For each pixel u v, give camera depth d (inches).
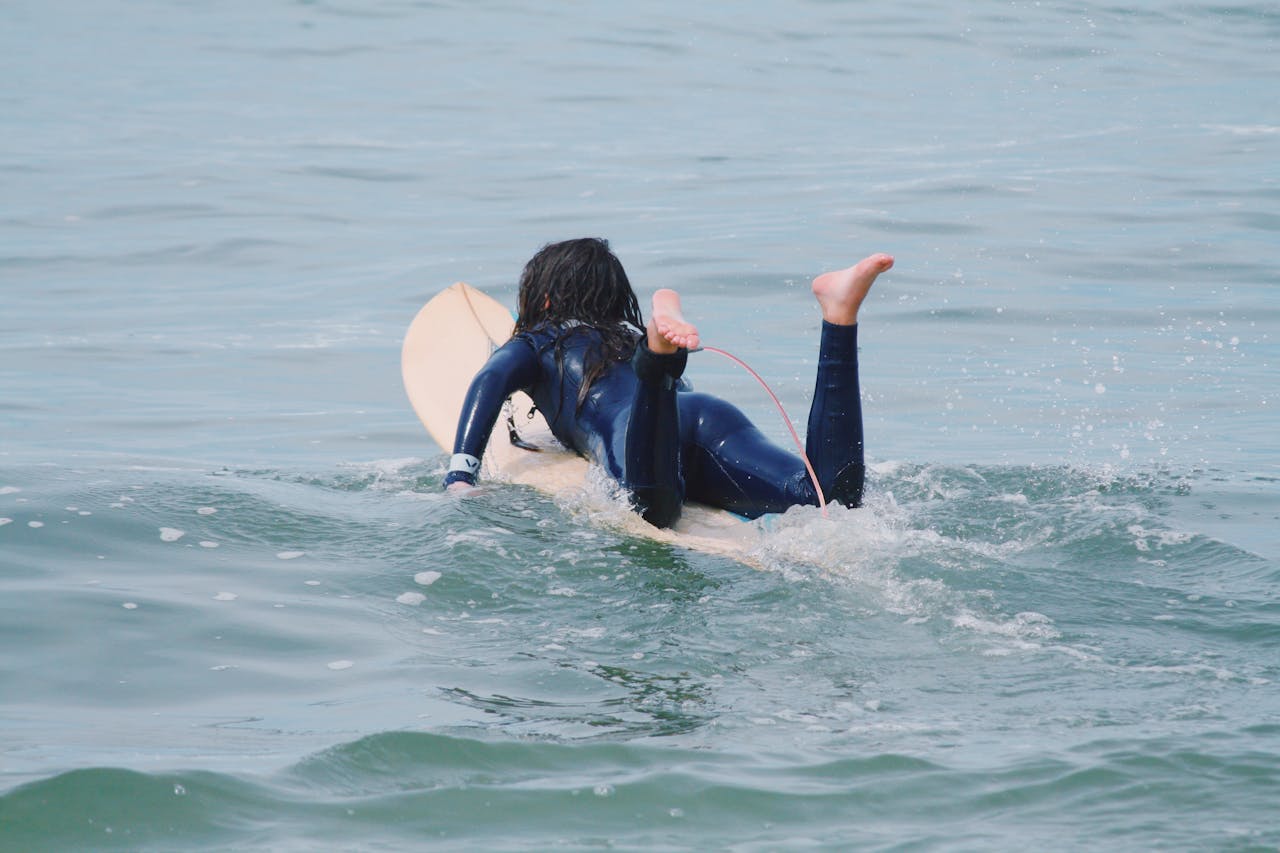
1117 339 1235.9
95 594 579.5
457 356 951.0
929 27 3016.7
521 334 797.2
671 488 689.6
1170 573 617.6
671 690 482.3
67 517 671.1
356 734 443.8
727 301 1360.7
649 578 600.7
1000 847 368.5
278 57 2886.3
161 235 1658.5
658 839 376.5
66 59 2847.0
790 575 602.5
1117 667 498.6
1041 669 497.7
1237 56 2689.5
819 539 641.0
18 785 397.1
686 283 1418.6
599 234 1627.7
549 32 3078.2
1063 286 1402.6
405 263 1528.1
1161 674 492.1
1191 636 532.7
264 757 423.5
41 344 1243.8
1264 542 682.2
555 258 790.5
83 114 2374.5
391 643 533.0
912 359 1190.3
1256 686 480.1
